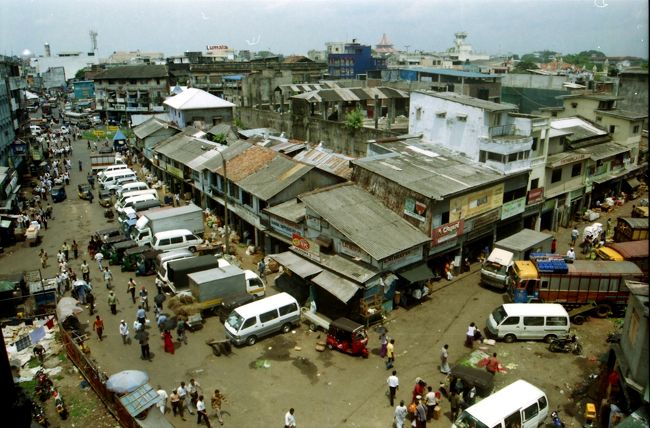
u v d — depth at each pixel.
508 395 19.42
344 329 25.45
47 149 84.00
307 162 42.31
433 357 25.27
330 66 119.56
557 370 23.94
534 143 38.47
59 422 21.16
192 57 124.06
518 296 29.09
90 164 75.56
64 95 158.00
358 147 53.06
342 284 28.11
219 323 29.22
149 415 19.48
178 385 23.34
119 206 48.50
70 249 41.59
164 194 58.31
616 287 28.25
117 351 26.41
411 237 30.31
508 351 25.61
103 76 108.94
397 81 80.75
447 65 123.69
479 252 37.94
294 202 36.44
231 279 30.05
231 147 47.84
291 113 62.78
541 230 43.53
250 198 38.72
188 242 38.69
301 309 29.88
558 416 20.55
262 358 25.47
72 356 25.17
